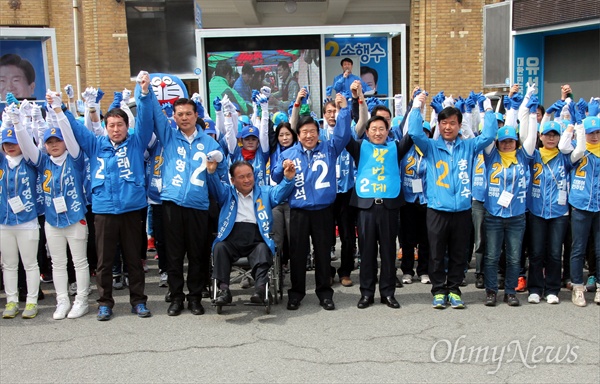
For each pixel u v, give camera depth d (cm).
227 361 489
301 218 621
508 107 654
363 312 612
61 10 1438
